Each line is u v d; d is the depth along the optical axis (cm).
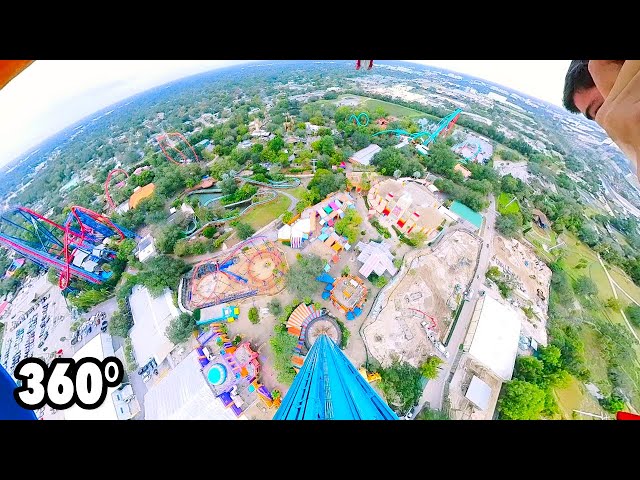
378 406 1733
